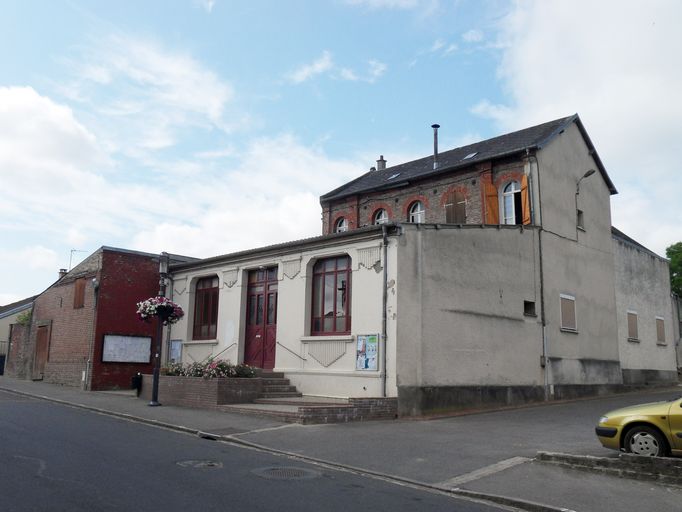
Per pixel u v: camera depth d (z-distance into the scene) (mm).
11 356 28891
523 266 19000
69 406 16719
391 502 7496
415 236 16172
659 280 28047
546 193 21000
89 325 21969
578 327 21109
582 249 22375
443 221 24734
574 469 9297
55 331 24484
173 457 9523
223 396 15680
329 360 16812
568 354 20234
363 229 16391
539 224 20234
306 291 18016
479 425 13586
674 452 8750
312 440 11570
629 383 23812
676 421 8758
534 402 18266
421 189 25922
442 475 9070
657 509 7500
